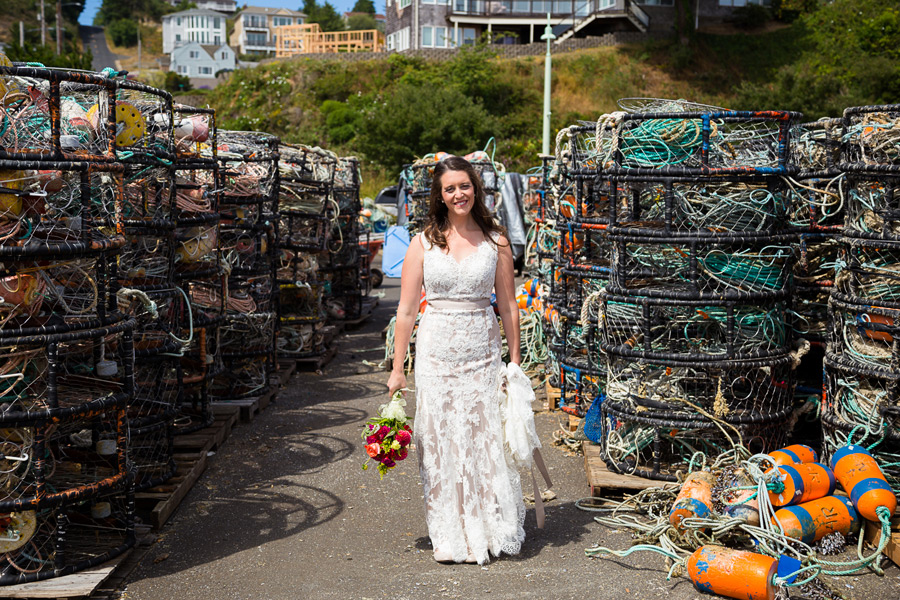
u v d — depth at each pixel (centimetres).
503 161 3120
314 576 343
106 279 347
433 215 363
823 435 424
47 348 309
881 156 395
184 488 437
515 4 4578
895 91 3105
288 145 766
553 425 587
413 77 3781
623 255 434
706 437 435
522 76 3847
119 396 340
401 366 366
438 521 360
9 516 315
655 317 446
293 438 556
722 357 417
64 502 318
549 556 363
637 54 4059
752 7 4359
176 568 351
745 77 3975
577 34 4606
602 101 3709
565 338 596
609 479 427
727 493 362
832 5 4253
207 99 4303
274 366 726
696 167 409
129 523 351
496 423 362
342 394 694
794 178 453
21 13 9400
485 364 360
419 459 368
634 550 354
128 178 411
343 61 4184
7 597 305
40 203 314
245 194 627
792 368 431
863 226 402
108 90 346
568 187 592
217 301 578
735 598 315
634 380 442
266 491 451
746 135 435
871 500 348
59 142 308
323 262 963
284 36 5809
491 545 361
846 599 311
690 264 417
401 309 364
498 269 369
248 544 378
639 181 421
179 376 467
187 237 490
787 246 428
